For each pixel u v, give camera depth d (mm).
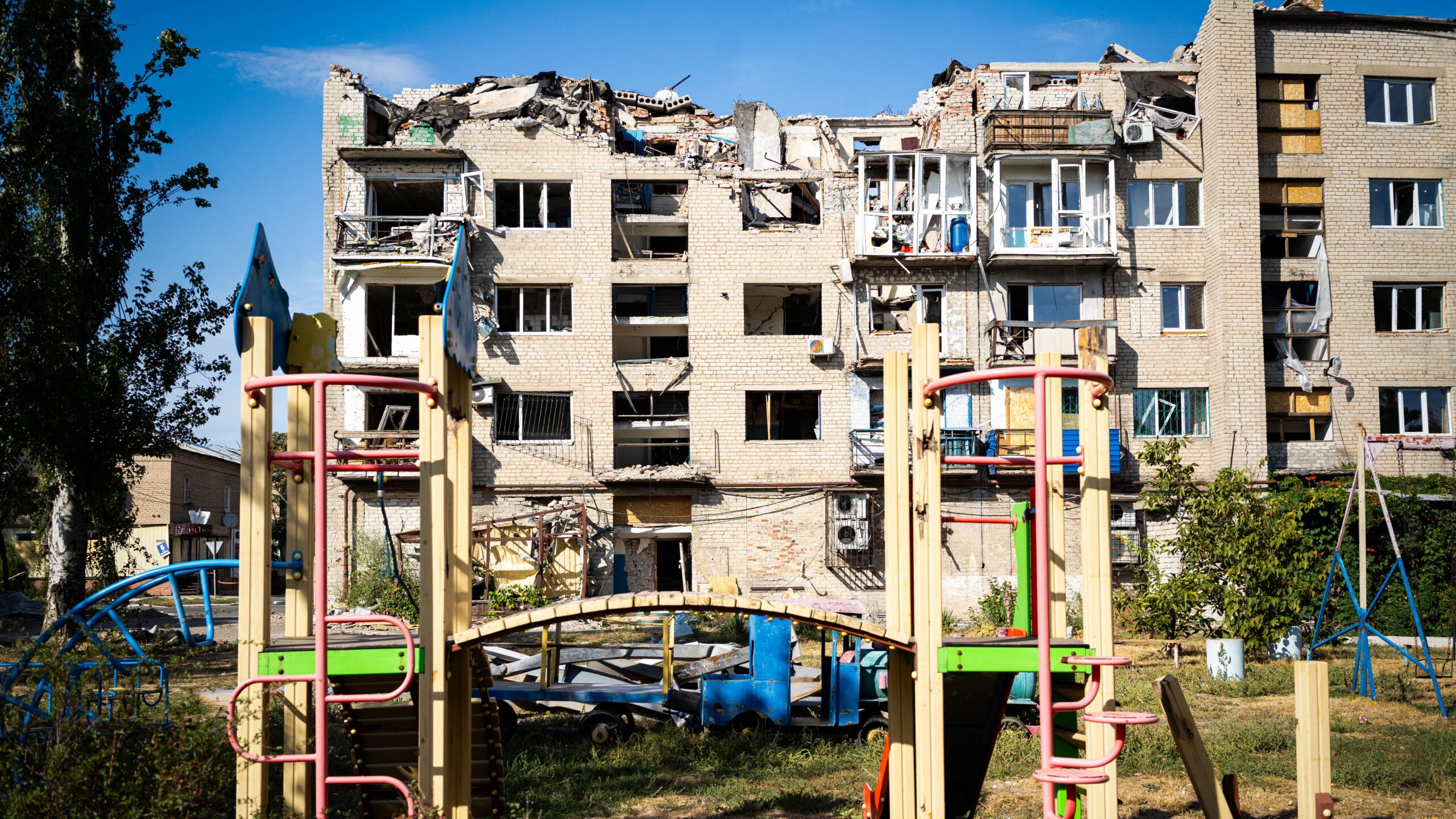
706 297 30594
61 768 6727
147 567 43406
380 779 6391
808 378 30406
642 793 10117
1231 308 29422
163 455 21141
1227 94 29969
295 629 7430
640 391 30266
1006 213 30391
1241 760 11352
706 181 30938
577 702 13125
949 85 32531
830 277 30750
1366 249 30688
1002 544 29516
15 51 19297
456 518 7660
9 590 29156
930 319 31125
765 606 7078
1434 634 25141
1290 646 19719
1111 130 29766
